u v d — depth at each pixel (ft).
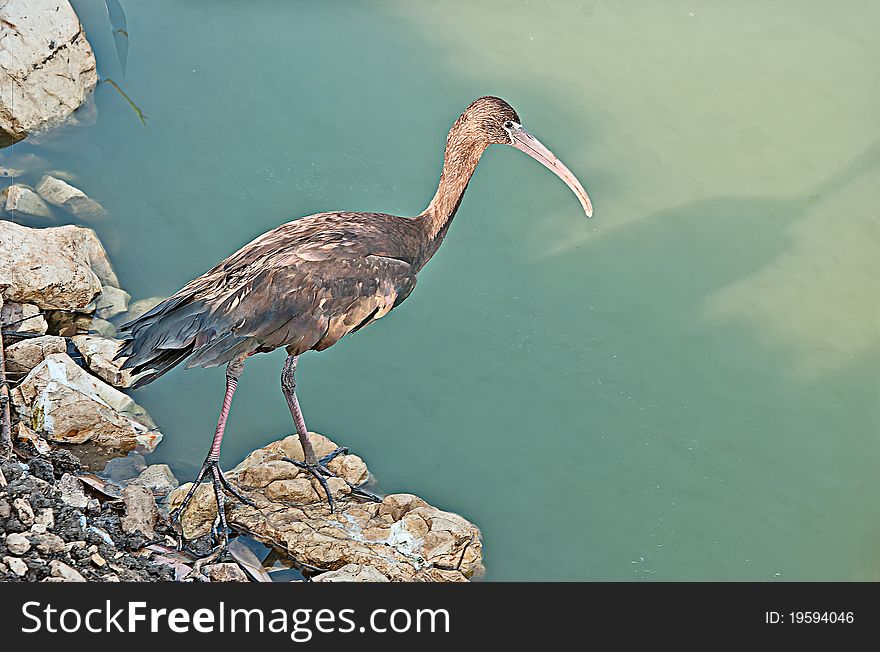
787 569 20.02
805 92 31.42
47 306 23.50
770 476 21.97
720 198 28.25
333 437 22.26
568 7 34.99
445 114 30.53
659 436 22.70
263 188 27.81
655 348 24.52
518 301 25.55
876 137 29.86
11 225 23.66
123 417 21.45
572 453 22.26
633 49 33.17
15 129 28.32
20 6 28.71
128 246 25.85
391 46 33.01
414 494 21.16
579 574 19.79
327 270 19.29
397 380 23.70
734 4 35.04
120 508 19.58
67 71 29.32
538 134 29.76
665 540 20.59
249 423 22.40
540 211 27.94
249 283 18.84
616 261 26.53
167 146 28.84
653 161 29.25
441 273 26.17
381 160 28.89
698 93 31.45
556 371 24.00
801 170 28.96
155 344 18.48
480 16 34.60
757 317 25.22
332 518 20.13
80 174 27.63
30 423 20.80
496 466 21.91
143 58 31.65
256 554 19.39
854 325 25.03
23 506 18.35
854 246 26.89
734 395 23.58
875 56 32.55
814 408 23.31
